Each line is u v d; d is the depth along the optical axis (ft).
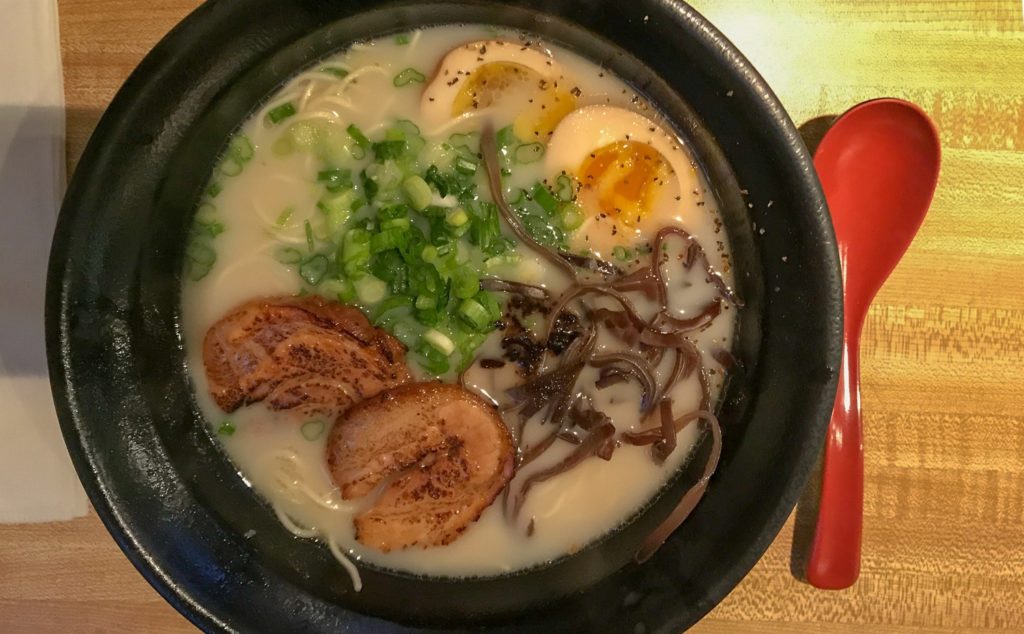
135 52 0.87
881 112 0.87
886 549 0.92
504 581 0.87
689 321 0.86
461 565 0.87
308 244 0.84
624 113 0.85
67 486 0.88
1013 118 0.91
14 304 0.86
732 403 0.85
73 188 0.69
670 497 0.87
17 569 0.90
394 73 0.86
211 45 0.72
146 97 0.70
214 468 0.84
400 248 0.81
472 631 0.79
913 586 0.92
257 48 0.76
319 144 0.85
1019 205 0.91
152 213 0.77
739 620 0.92
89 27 0.87
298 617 0.78
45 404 0.87
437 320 0.83
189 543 0.76
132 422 0.75
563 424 0.85
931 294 0.92
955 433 0.92
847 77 0.91
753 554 0.73
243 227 0.85
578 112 0.85
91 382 0.72
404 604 0.83
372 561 0.86
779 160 0.74
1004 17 0.91
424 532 0.85
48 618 0.91
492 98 0.86
